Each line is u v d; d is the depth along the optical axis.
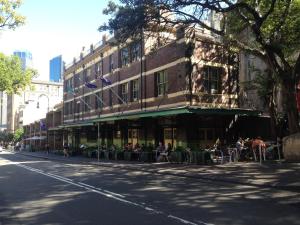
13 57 47.19
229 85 30.98
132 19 20.58
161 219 9.40
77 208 11.17
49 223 9.33
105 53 44.31
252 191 13.83
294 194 13.00
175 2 20.36
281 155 25.12
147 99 34.31
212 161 24.50
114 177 19.84
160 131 32.56
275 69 21.83
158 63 32.66
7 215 10.42
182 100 29.09
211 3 20.27
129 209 10.80
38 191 14.98
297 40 23.27
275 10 22.84
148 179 18.56
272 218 9.33
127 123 35.75
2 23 29.20
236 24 23.45
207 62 29.97
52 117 73.06
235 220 9.16
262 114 29.75
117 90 40.47
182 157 26.89
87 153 42.47
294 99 21.95
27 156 52.38
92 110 48.38
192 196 12.94
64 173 22.86
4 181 18.75
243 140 29.05
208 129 29.88
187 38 28.27
